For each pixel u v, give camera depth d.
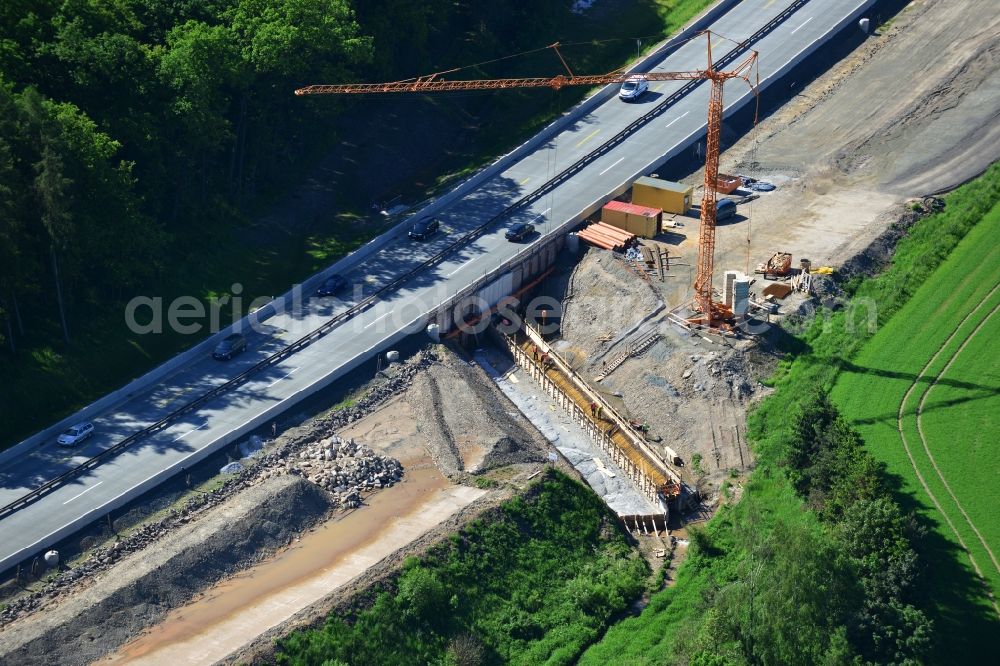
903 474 117.06
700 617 107.25
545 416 137.88
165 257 145.75
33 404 128.62
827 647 97.50
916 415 124.56
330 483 120.06
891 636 98.38
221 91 157.62
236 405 129.25
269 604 104.94
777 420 129.25
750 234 155.50
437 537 111.56
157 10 157.25
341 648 100.81
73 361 133.38
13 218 128.25
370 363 136.50
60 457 121.75
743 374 134.50
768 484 122.25
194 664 98.19
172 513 115.88
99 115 145.00
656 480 125.88
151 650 100.44
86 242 134.25
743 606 99.69
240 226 156.75
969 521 111.44
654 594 113.06
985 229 149.75
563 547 115.81
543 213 160.12
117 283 140.38
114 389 133.38
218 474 121.31
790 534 100.56
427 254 153.62
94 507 114.94
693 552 116.75
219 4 160.88
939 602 103.81
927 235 151.25
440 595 106.12
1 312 125.94
